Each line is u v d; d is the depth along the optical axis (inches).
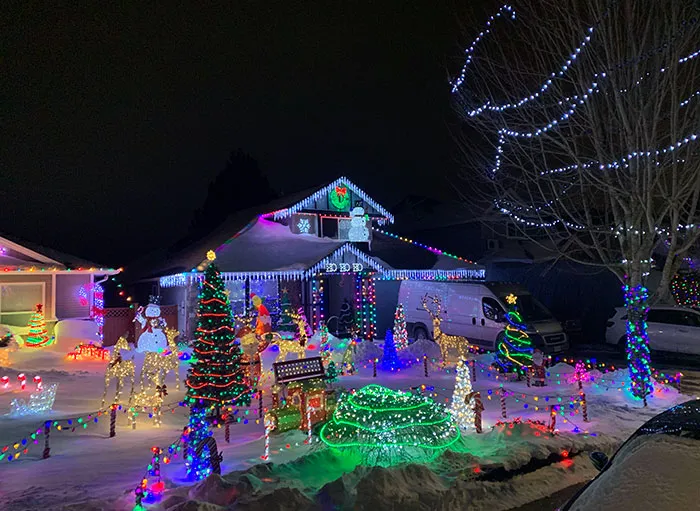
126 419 351.3
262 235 852.6
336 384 488.4
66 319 817.5
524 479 238.7
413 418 261.1
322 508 196.9
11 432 312.7
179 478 237.6
